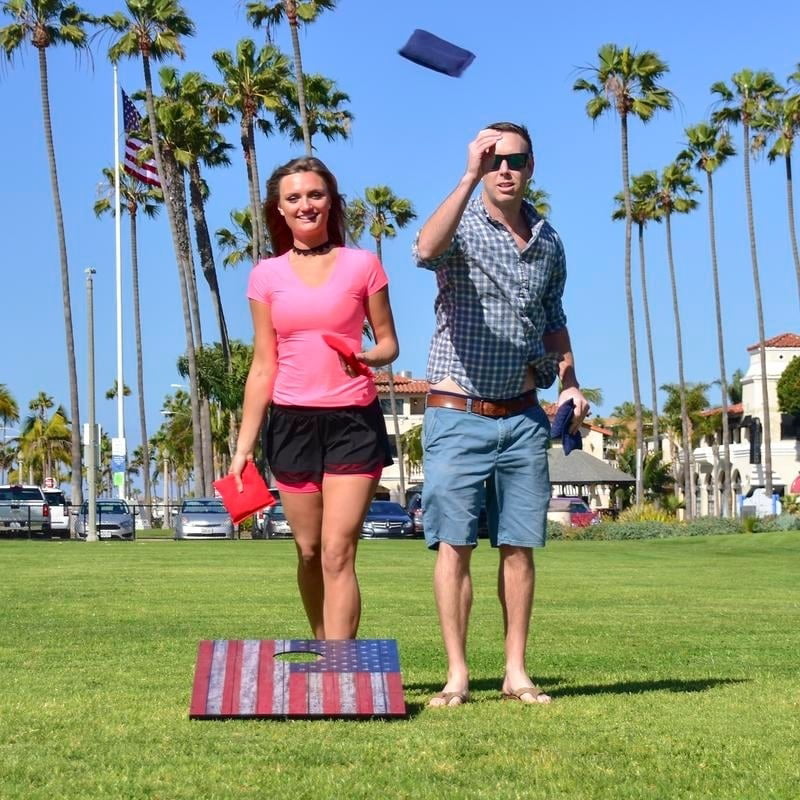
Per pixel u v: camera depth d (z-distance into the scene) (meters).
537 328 6.14
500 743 4.67
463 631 5.98
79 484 49.00
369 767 4.27
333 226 6.36
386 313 6.26
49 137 48.00
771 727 5.04
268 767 4.27
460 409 6.10
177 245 52.53
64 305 49.19
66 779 4.10
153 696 5.91
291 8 42.59
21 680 6.57
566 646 8.61
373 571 19.20
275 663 5.41
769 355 81.19
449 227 5.86
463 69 5.98
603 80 55.66
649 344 68.94
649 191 68.69
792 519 43.16
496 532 6.15
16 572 18.09
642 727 5.02
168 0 47.47
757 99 60.69
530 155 6.13
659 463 92.94
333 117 53.75
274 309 6.16
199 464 53.41
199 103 53.50
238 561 21.94
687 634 9.53
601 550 31.06
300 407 6.12
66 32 46.62
